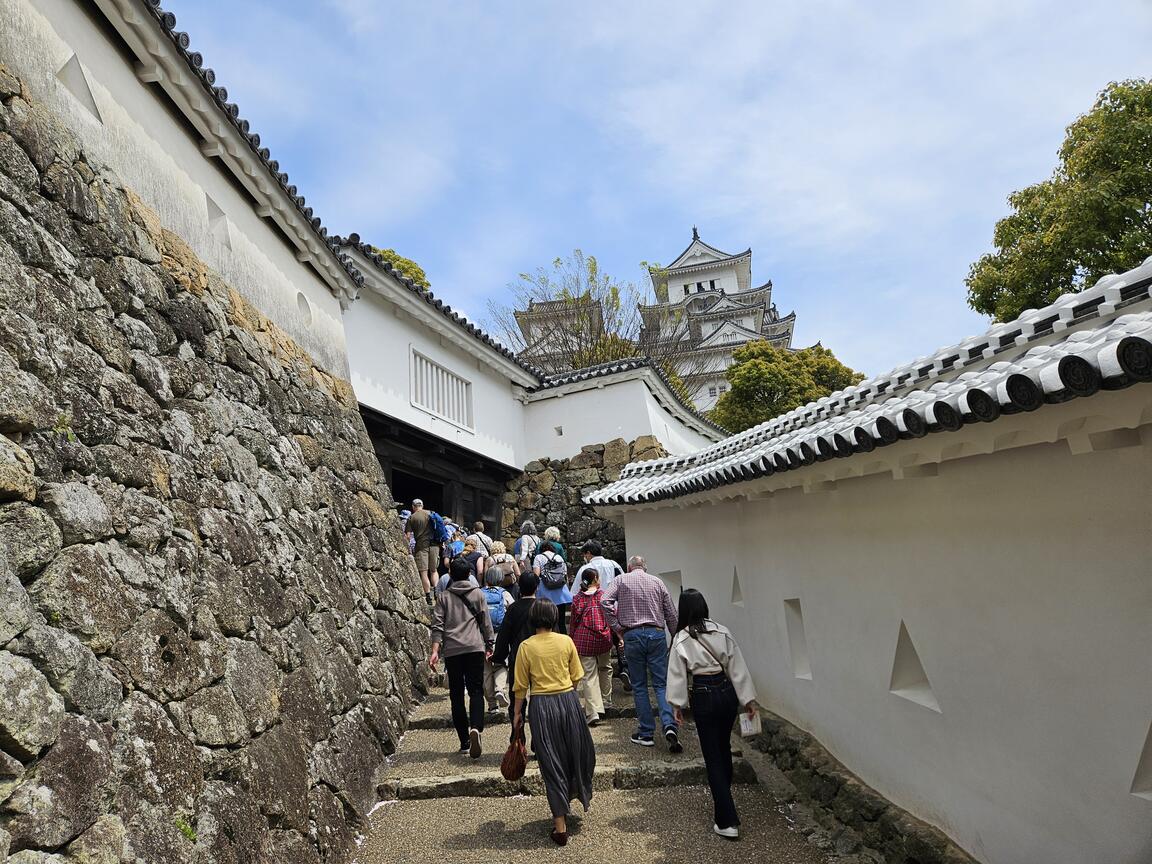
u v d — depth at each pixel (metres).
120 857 2.68
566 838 4.59
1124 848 2.67
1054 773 3.00
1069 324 3.24
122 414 3.78
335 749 4.89
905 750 4.17
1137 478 2.57
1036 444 3.03
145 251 4.58
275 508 5.32
